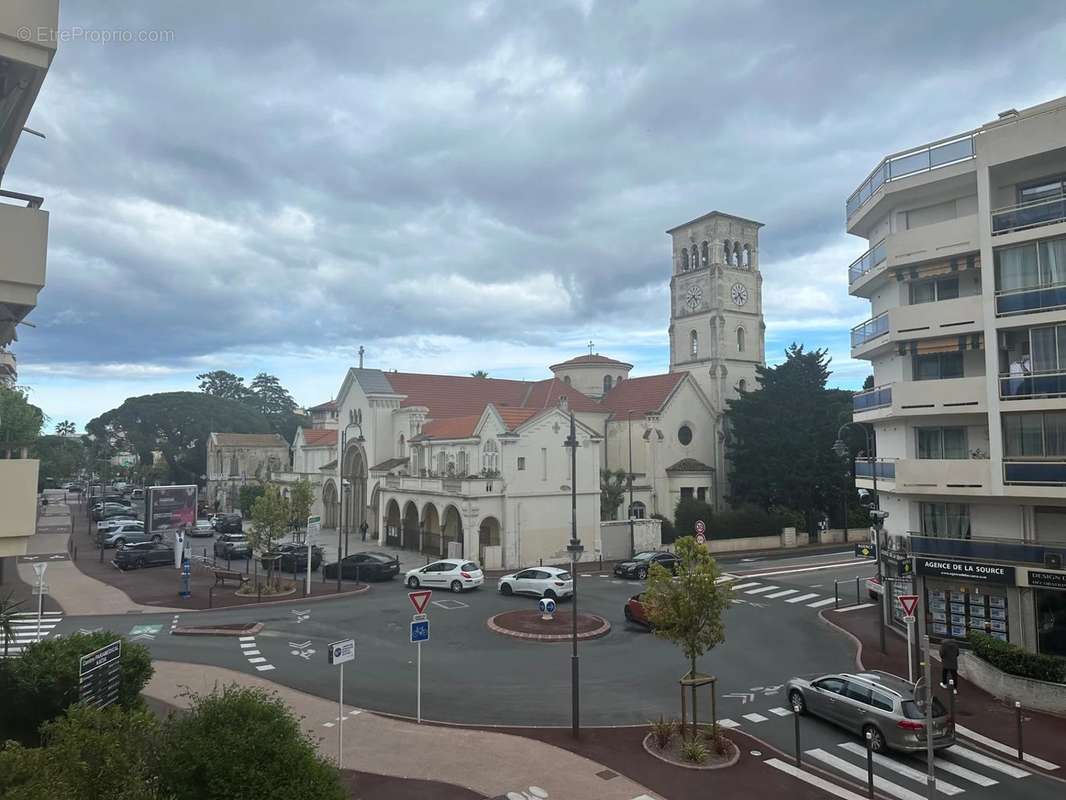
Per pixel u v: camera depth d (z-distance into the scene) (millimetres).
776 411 58656
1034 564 24531
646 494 56656
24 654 16281
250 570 44000
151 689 20328
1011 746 17422
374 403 60781
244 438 95688
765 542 56781
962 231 26688
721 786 14625
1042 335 24531
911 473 27375
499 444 45594
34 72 11258
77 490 119250
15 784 8125
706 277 64562
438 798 13594
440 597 35156
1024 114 25438
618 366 68375
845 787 14859
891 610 29891
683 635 16312
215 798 9875
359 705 19250
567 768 15156
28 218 11555
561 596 34188
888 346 30141
